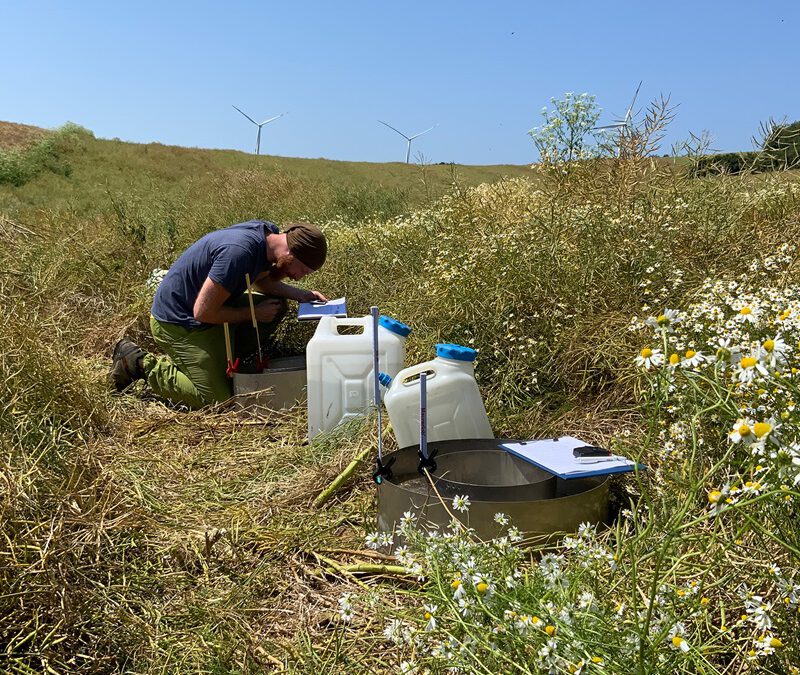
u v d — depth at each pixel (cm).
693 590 157
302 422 369
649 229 403
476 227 498
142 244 675
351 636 200
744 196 444
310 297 438
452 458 267
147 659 193
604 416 322
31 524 222
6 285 507
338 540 256
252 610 216
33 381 337
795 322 213
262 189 1073
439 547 175
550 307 374
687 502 131
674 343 244
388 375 337
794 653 147
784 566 162
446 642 146
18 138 3234
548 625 140
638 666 129
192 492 297
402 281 506
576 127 541
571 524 226
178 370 406
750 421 173
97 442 334
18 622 196
